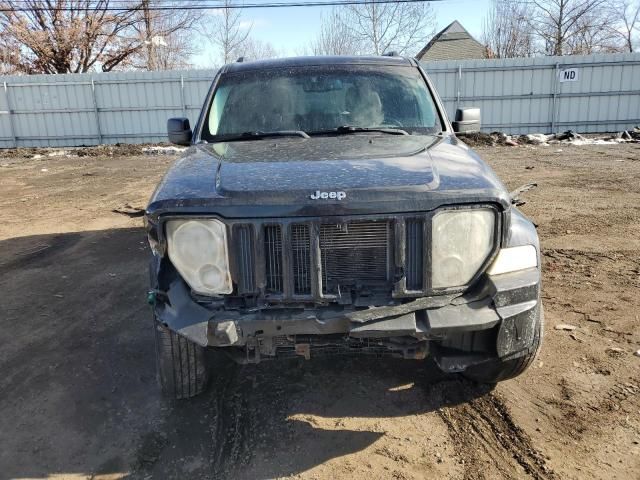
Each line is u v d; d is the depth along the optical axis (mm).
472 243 2596
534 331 2730
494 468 2660
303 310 2557
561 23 35875
